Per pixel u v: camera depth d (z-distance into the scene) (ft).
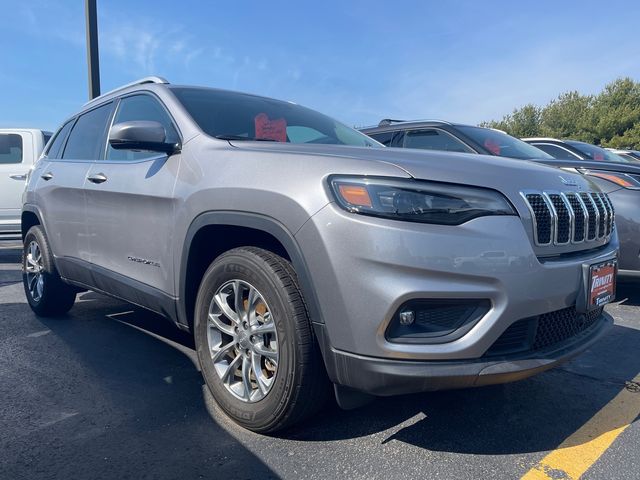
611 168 15.49
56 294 14.42
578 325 8.46
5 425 8.63
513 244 7.15
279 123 11.42
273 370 8.17
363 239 6.84
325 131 11.94
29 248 15.29
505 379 7.16
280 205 7.52
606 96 142.41
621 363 11.75
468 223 7.02
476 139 18.16
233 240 9.11
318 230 7.11
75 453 7.82
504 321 7.07
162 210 9.66
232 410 8.50
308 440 8.21
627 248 14.87
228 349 8.72
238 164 8.42
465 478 7.28
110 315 15.20
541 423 8.90
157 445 8.05
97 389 10.03
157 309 10.22
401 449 8.00
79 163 13.09
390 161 7.42
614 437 8.46
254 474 7.34
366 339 6.90
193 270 9.25
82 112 14.51
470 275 6.86
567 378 10.85
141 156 10.97
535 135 154.51
